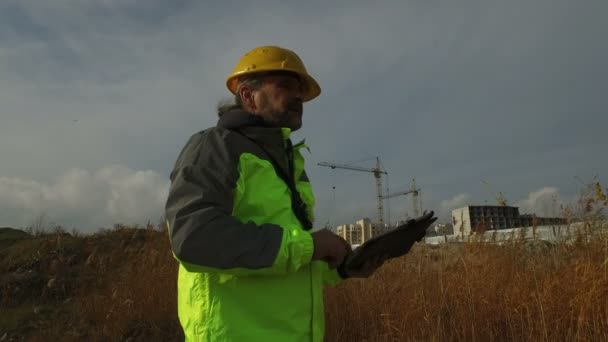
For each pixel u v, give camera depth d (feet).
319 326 5.19
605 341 9.65
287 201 5.13
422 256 16.33
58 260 26.18
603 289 10.23
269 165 5.07
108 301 18.95
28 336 18.22
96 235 31.94
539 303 10.97
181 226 4.30
